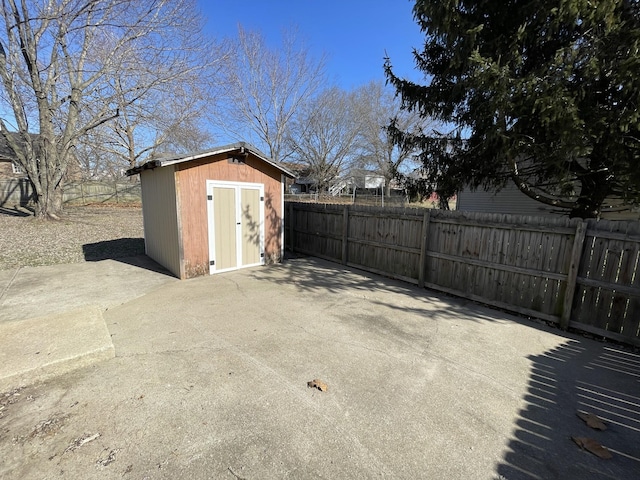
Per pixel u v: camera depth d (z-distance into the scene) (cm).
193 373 282
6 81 1094
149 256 771
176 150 2277
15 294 491
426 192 770
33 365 266
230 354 318
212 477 178
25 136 1170
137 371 284
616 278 363
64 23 1055
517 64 492
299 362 305
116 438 205
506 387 274
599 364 318
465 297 512
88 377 273
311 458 193
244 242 683
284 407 239
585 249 384
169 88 1359
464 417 234
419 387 270
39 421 219
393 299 503
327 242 786
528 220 430
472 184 709
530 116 483
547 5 446
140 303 464
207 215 618
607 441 215
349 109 2617
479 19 531
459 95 608
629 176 461
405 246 596
